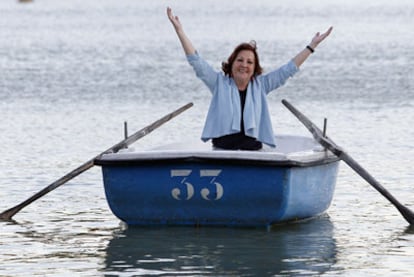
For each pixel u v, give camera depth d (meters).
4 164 20.08
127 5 168.00
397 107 30.70
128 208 14.52
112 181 14.41
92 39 72.12
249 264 12.74
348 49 59.78
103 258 13.05
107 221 15.12
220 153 14.02
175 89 36.81
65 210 15.93
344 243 13.84
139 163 14.20
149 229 14.53
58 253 13.33
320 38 15.36
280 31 83.25
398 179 18.36
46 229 14.67
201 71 15.22
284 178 14.00
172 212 14.45
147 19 110.50
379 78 41.00
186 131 25.23
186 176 14.15
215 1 191.00
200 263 12.77
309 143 17.06
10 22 101.06
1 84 38.72
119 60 51.91
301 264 12.75
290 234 14.28
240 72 15.15
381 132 24.81
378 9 134.50
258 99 15.20
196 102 32.66
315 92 35.75
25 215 15.59
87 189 17.59
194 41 70.31
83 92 35.75
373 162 20.19
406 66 47.16
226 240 13.88
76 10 141.75
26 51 59.19
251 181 14.07
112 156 14.32
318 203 15.17
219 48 62.78
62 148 22.31
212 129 15.21
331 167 15.35
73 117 28.16
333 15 116.69
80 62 50.53
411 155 21.08
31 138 23.88
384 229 14.68
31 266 12.69
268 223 14.45
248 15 120.50
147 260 12.93
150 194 14.33
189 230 14.41
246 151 14.15
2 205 16.28
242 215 14.35
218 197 14.17
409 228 14.73
